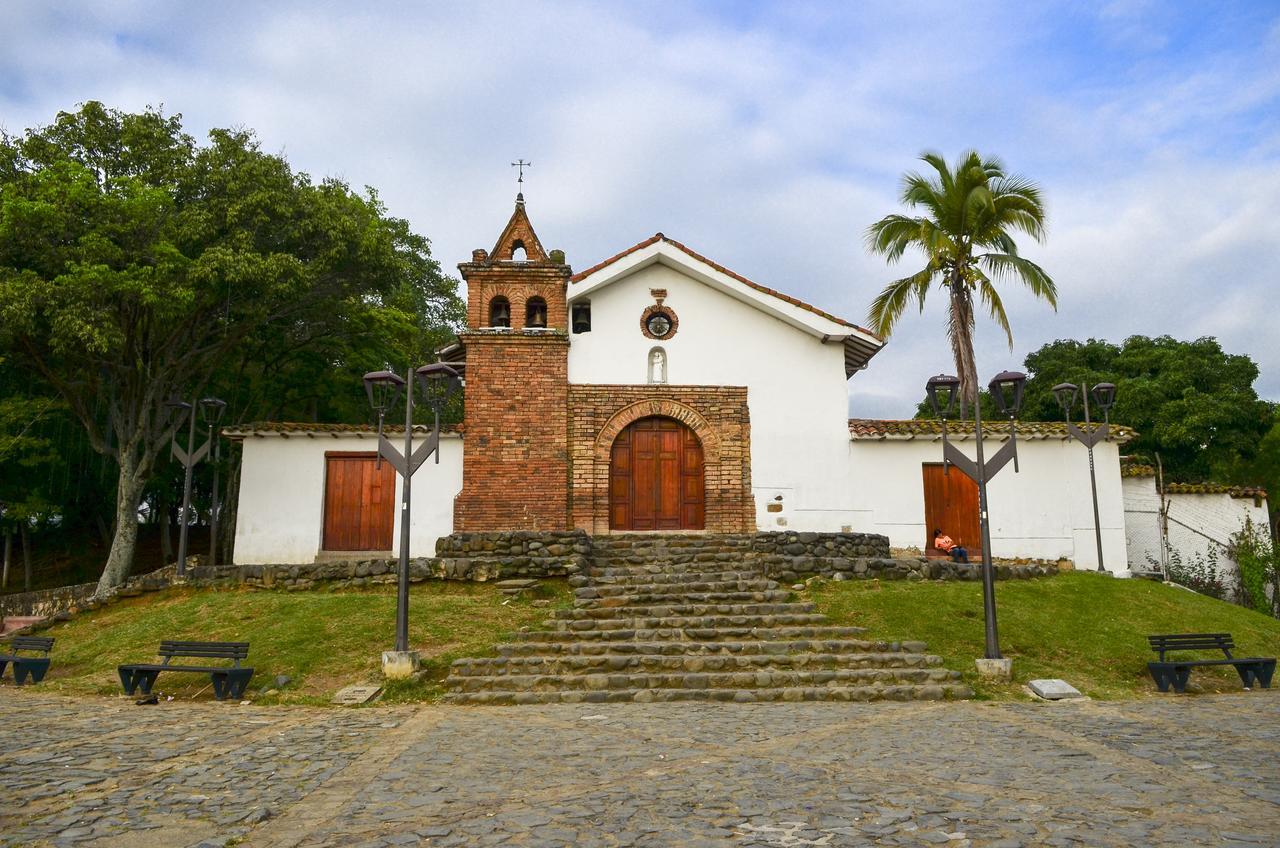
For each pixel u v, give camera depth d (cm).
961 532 2028
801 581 1636
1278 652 1462
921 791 695
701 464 2027
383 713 1072
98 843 571
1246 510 2369
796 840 575
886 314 2181
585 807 654
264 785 722
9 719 1015
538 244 2019
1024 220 2081
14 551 3195
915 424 2083
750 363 2044
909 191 2127
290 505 1966
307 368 2838
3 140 2025
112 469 2800
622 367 2008
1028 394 3506
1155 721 1007
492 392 1931
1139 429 3294
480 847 565
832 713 1061
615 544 1831
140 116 2116
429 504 1969
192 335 2169
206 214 2011
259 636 1384
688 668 1249
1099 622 1495
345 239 2202
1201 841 568
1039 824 606
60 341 1814
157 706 1132
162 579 1716
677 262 2012
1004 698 1171
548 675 1223
